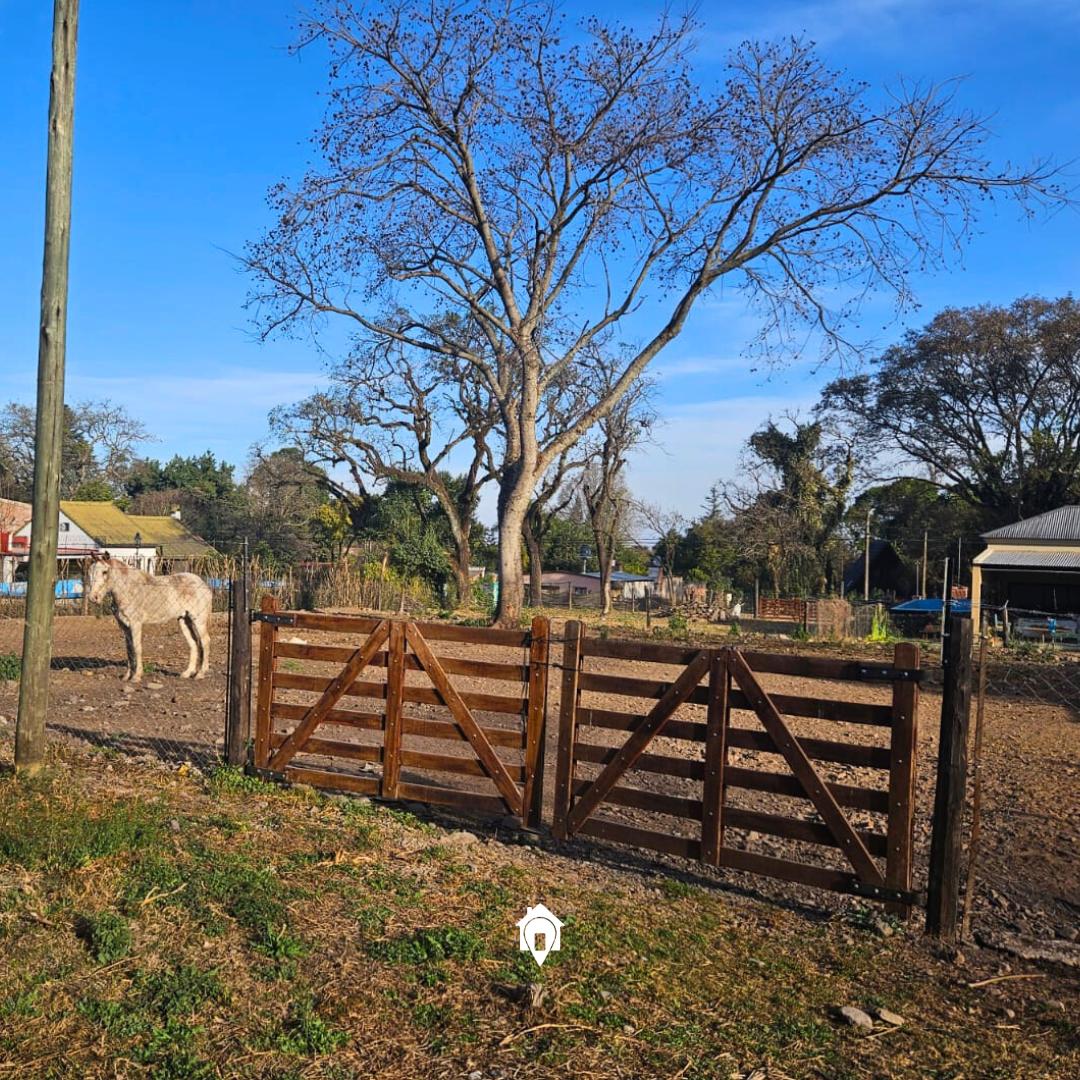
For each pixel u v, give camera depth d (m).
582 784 7.09
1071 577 38.53
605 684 6.96
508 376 28.20
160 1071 3.87
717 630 31.83
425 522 47.81
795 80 24.05
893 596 56.31
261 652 8.38
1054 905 6.40
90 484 70.25
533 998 4.53
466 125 25.00
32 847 5.65
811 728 12.39
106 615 25.38
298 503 56.50
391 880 6.00
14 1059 3.87
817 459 58.38
